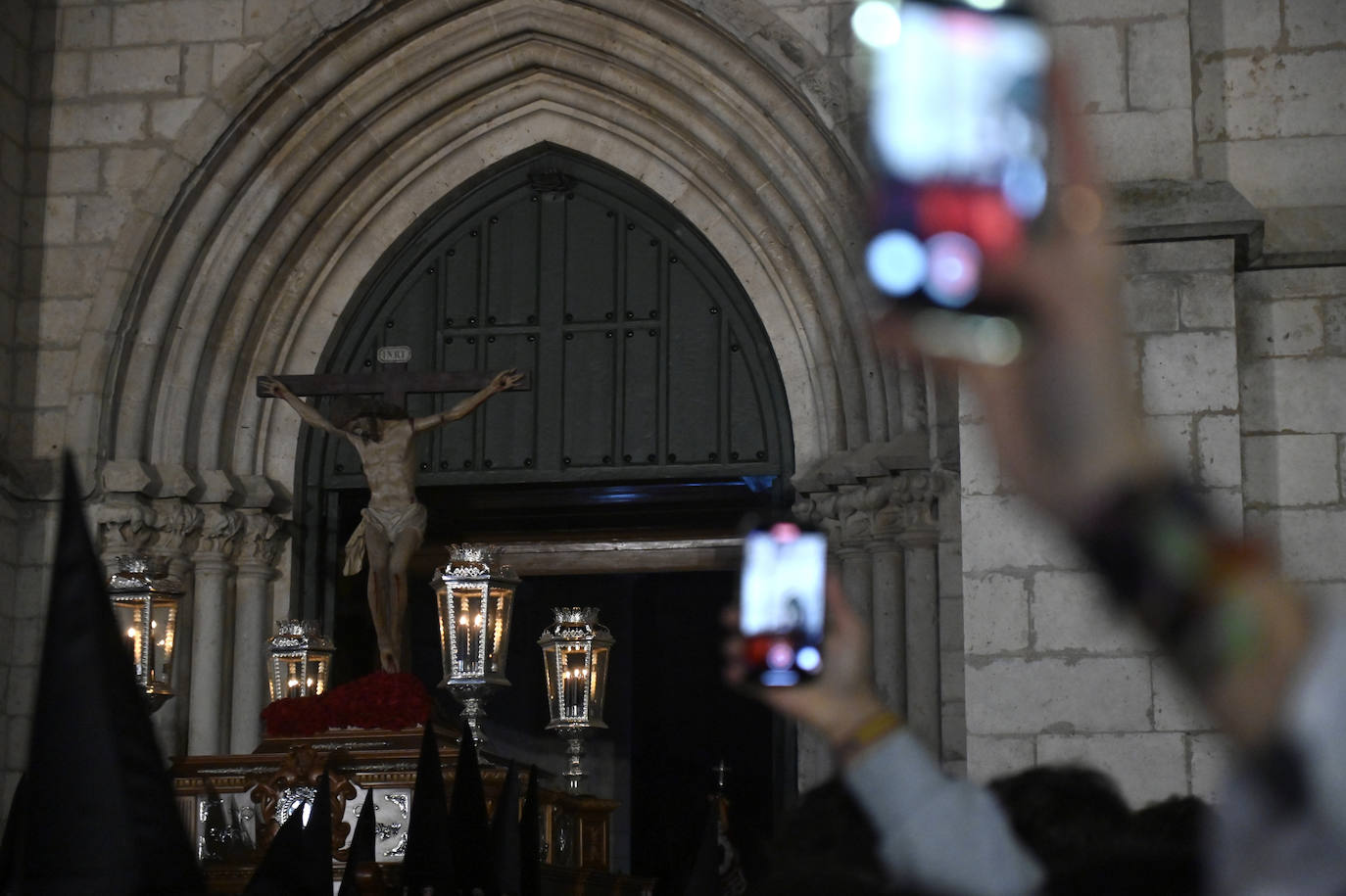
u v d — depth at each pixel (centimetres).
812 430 1377
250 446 1424
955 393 1121
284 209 1430
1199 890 181
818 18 1323
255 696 1385
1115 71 1093
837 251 1320
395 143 1453
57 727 237
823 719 142
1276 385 1145
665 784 1914
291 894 461
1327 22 1205
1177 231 1045
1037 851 204
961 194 73
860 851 208
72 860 236
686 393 1422
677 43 1368
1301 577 1114
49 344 1386
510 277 1466
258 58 1385
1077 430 75
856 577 1302
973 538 1027
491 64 1434
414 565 1595
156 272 1385
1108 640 998
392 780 796
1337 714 73
